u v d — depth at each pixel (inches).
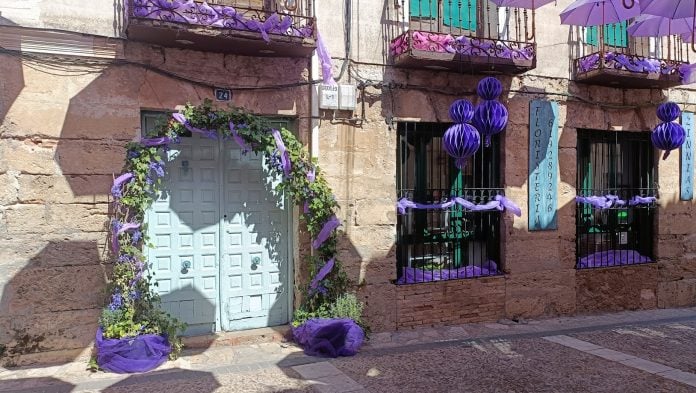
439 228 290.7
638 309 334.6
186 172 242.2
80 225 217.9
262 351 233.1
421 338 258.5
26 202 210.7
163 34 214.1
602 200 318.7
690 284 351.6
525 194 300.4
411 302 274.2
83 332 218.5
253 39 221.9
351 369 211.5
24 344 210.7
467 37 267.0
